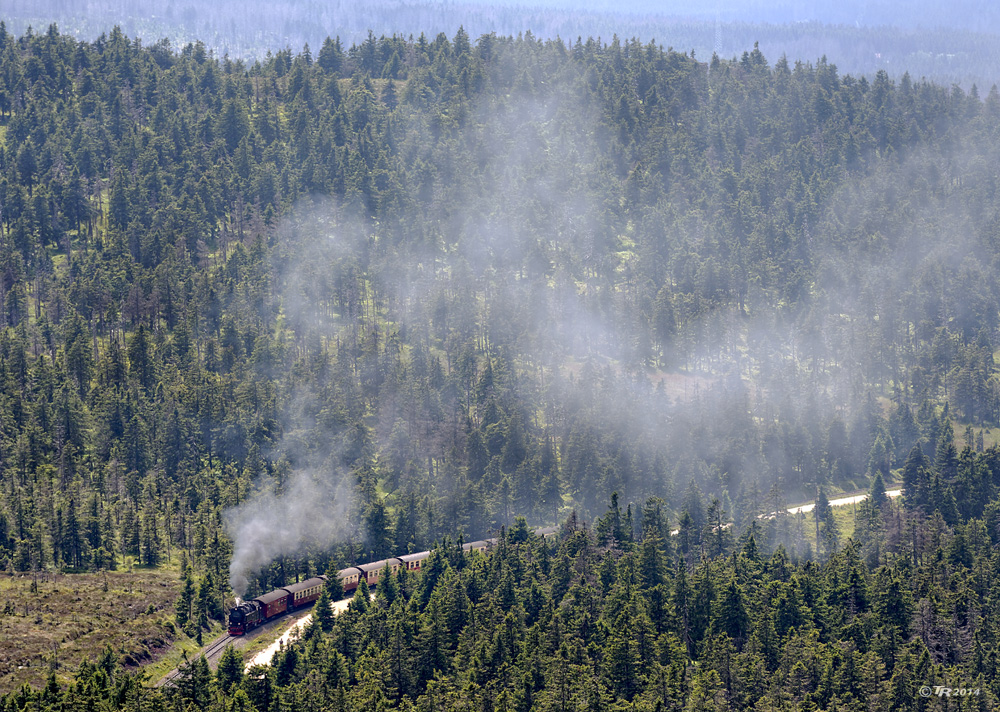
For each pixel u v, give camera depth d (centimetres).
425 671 17938
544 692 16800
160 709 15912
